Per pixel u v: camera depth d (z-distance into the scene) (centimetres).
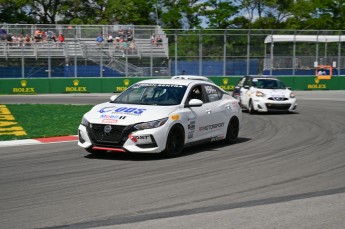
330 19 6569
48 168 1023
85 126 1124
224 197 788
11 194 804
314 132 1645
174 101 1189
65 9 5912
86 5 6119
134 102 1208
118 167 1031
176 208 722
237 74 4125
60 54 4028
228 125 1355
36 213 693
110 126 1091
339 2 6650
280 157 1159
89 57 4056
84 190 830
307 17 6606
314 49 4228
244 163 1080
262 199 778
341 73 4303
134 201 759
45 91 3819
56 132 1595
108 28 4225
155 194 804
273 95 2275
